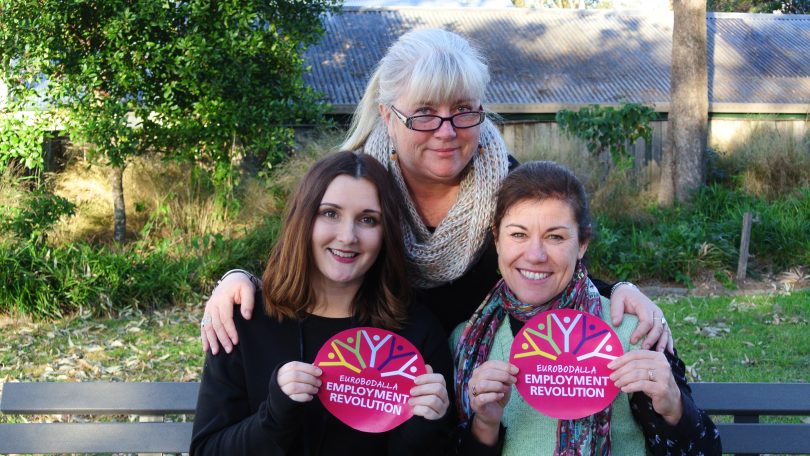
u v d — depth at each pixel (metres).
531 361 2.12
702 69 11.06
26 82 8.83
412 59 2.21
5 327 7.12
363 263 2.17
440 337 2.32
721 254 9.12
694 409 2.05
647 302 2.26
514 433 2.22
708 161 11.90
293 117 9.54
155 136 9.14
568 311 2.14
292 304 2.19
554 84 13.47
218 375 2.18
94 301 7.61
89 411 2.64
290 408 1.93
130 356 6.12
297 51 9.58
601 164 11.01
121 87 8.78
